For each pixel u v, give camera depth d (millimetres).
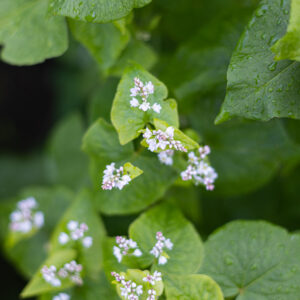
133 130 677
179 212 706
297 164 790
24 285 946
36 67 1270
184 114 744
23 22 727
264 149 746
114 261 694
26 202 784
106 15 667
